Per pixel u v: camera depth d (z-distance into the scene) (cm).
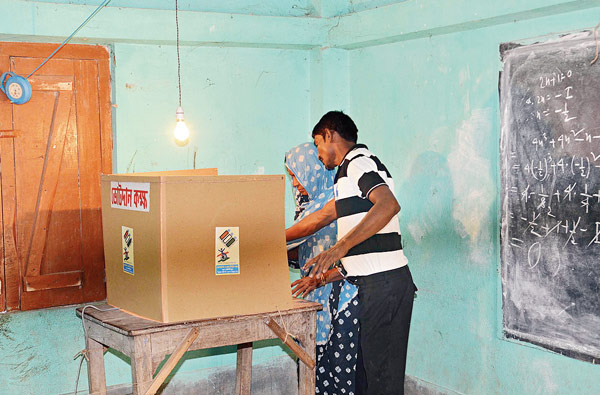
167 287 232
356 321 277
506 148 291
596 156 256
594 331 261
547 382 282
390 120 362
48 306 331
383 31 342
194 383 369
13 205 322
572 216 266
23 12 306
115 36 327
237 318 242
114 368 352
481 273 312
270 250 249
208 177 235
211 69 367
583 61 259
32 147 324
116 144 345
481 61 305
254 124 382
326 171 305
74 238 336
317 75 390
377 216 257
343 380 282
